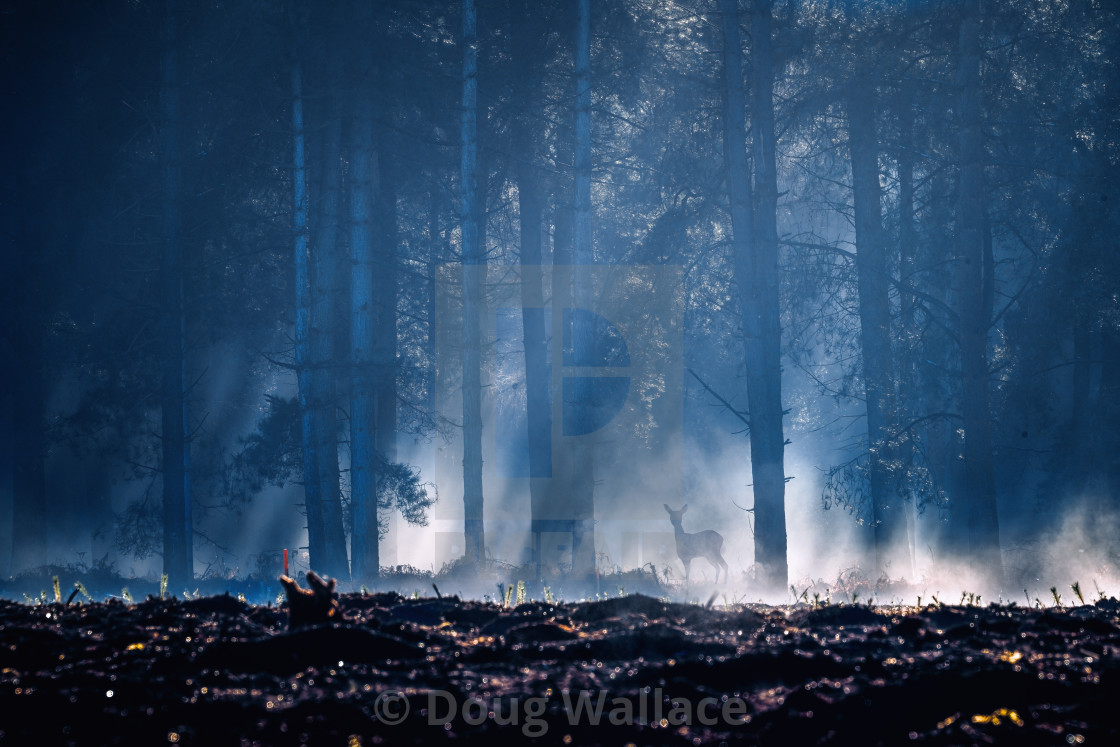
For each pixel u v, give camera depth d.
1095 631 6.88
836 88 22.83
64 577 25.22
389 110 27.16
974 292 21.75
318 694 5.06
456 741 4.50
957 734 4.46
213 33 26.14
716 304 25.89
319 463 25.64
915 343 24.11
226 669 5.70
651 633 6.50
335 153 26.28
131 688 5.06
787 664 5.67
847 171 26.44
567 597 19.17
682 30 25.38
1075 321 25.19
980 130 21.72
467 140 24.53
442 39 26.80
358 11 24.83
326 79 25.56
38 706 4.74
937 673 5.14
